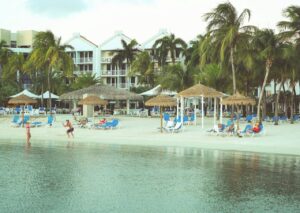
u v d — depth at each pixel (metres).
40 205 8.85
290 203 9.08
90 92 42.94
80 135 26.73
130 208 8.64
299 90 64.62
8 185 10.93
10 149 19.56
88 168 13.82
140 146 20.88
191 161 15.49
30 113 52.78
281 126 35.72
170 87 50.38
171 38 66.06
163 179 11.85
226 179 11.86
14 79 72.25
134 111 56.22
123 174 12.63
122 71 82.19
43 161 15.45
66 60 45.50
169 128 28.28
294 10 36.19
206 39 35.69
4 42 71.44
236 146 20.33
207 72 45.88
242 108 55.34
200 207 8.73
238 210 8.52
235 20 34.59
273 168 13.82
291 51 35.31
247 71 44.41
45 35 44.53
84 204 8.94
